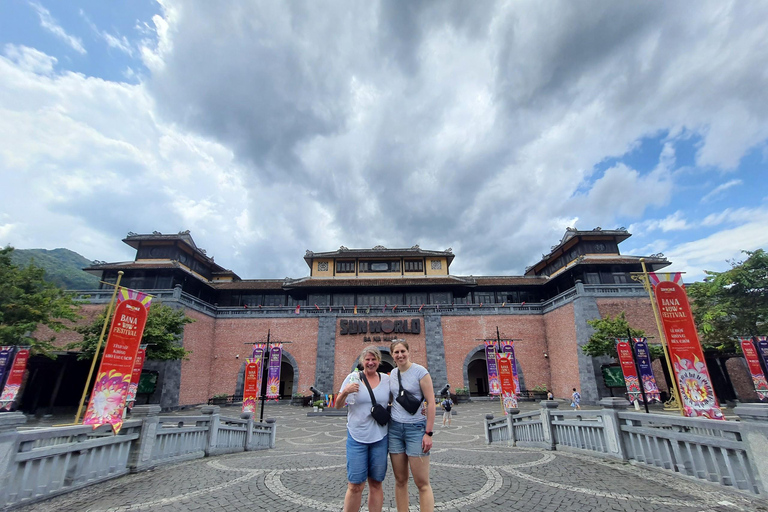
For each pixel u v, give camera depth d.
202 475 7.70
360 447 4.13
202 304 33.50
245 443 12.24
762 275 21.83
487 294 41.94
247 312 35.84
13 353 19.42
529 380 34.41
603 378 27.72
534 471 7.32
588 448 8.64
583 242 37.97
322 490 6.55
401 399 4.29
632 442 7.52
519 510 5.25
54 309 21.33
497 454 9.59
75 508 5.69
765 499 4.95
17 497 5.56
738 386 28.00
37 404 25.67
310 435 17.06
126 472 7.83
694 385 8.76
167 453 8.93
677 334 9.16
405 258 42.34
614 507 5.18
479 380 43.03
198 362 32.00
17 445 5.58
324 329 35.03
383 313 36.31
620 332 24.42
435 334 35.41
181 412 27.31
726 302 22.53
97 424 7.70
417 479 4.09
